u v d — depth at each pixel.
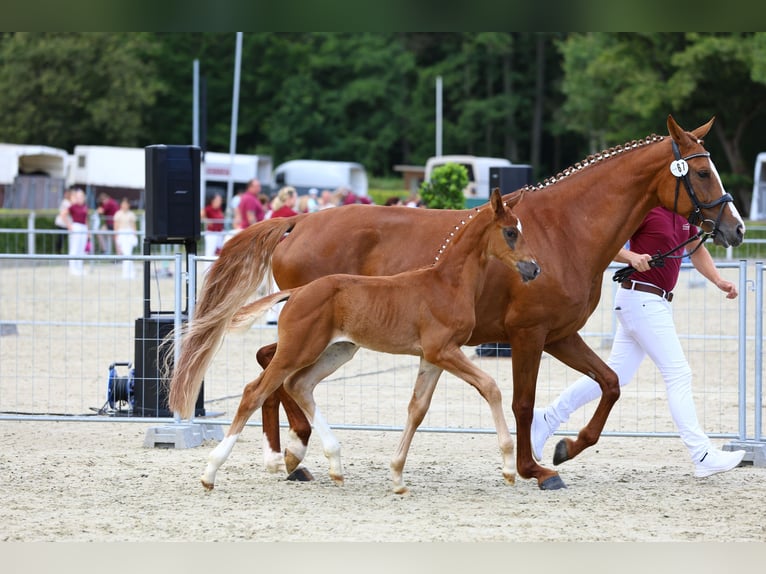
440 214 9.77
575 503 8.98
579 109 68.94
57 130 69.88
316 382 9.47
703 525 8.22
